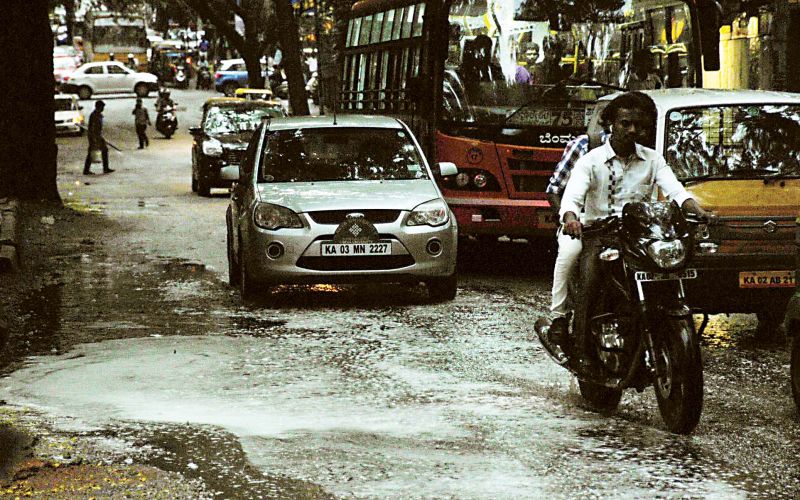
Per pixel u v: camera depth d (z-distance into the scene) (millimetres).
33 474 6270
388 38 18672
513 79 15156
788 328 7746
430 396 8141
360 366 9180
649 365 7062
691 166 10461
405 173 13328
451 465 6406
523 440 6930
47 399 8047
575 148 8656
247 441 6895
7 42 23109
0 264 14477
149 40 108500
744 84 26500
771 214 9828
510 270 15461
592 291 7449
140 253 17078
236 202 13453
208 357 9531
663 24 15562
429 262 12281
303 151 13438
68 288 13555
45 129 23625
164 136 55500
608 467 6355
